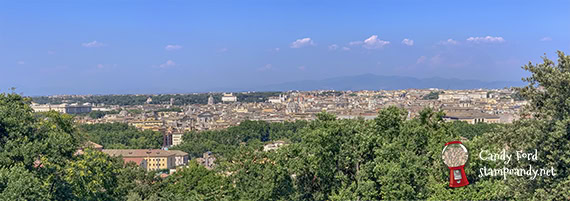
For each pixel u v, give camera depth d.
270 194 73.62
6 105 73.12
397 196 64.56
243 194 77.19
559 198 54.81
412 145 75.81
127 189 110.94
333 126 72.88
